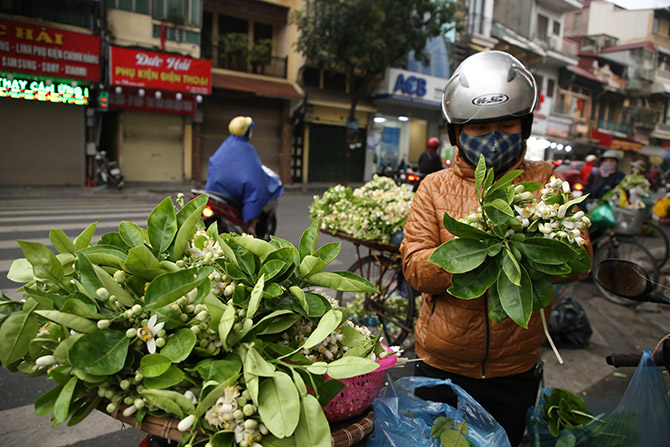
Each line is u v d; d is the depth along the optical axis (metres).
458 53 22.33
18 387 2.88
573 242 1.24
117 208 9.68
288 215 9.64
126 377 1.01
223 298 1.18
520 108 1.57
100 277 1.04
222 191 4.51
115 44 13.66
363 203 3.20
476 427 1.39
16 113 12.59
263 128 18.06
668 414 1.50
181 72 14.08
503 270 1.24
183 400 0.94
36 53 12.09
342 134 19.92
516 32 23.47
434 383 1.52
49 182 13.23
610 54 23.48
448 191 1.69
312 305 1.19
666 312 2.98
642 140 25.92
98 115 13.64
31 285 1.23
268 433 0.96
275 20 18.11
